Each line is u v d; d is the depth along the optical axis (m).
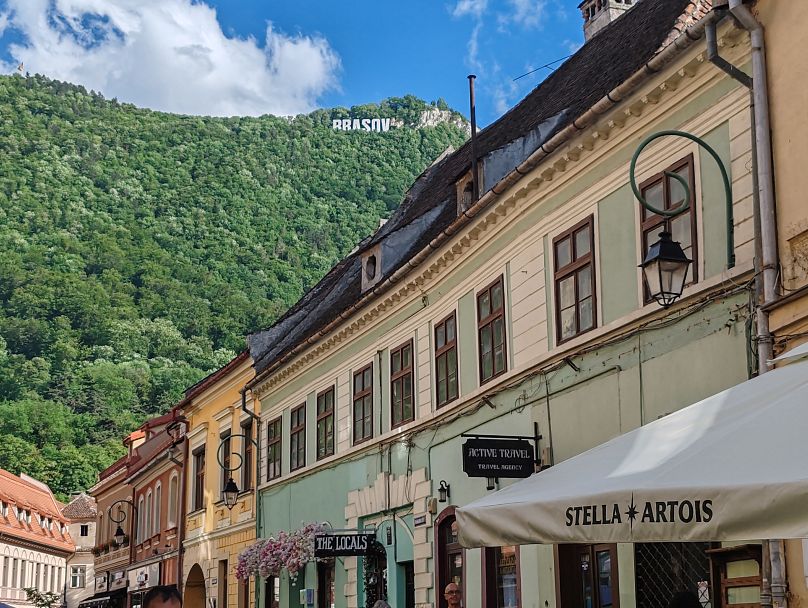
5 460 120.50
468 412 18.69
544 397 16.17
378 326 23.31
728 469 6.65
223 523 34.12
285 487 28.77
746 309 11.91
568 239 15.90
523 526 7.85
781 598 10.66
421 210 26.30
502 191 17.23
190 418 38.94
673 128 13.51
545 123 18.28
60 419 128.88
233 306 158.00
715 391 12.36
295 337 29.98
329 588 25.36
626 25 19.75
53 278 153.12
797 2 11.39
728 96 12.52
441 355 20.33
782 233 11.41
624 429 14.12
